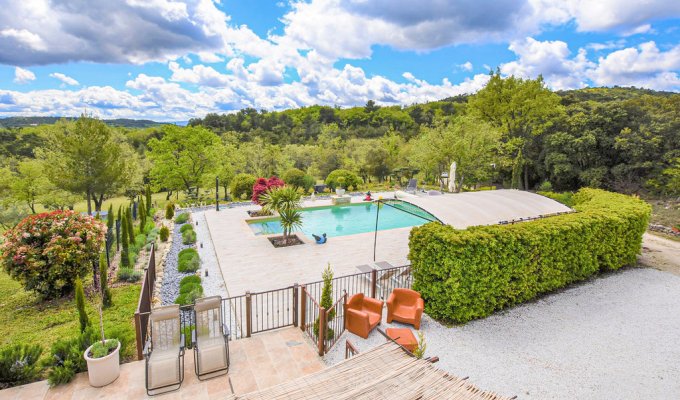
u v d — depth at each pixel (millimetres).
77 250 8656
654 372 6613
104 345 5371
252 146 34906
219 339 5875
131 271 10148
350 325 7402
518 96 26625
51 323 7410
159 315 5523
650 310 9148
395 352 4949
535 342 7477
